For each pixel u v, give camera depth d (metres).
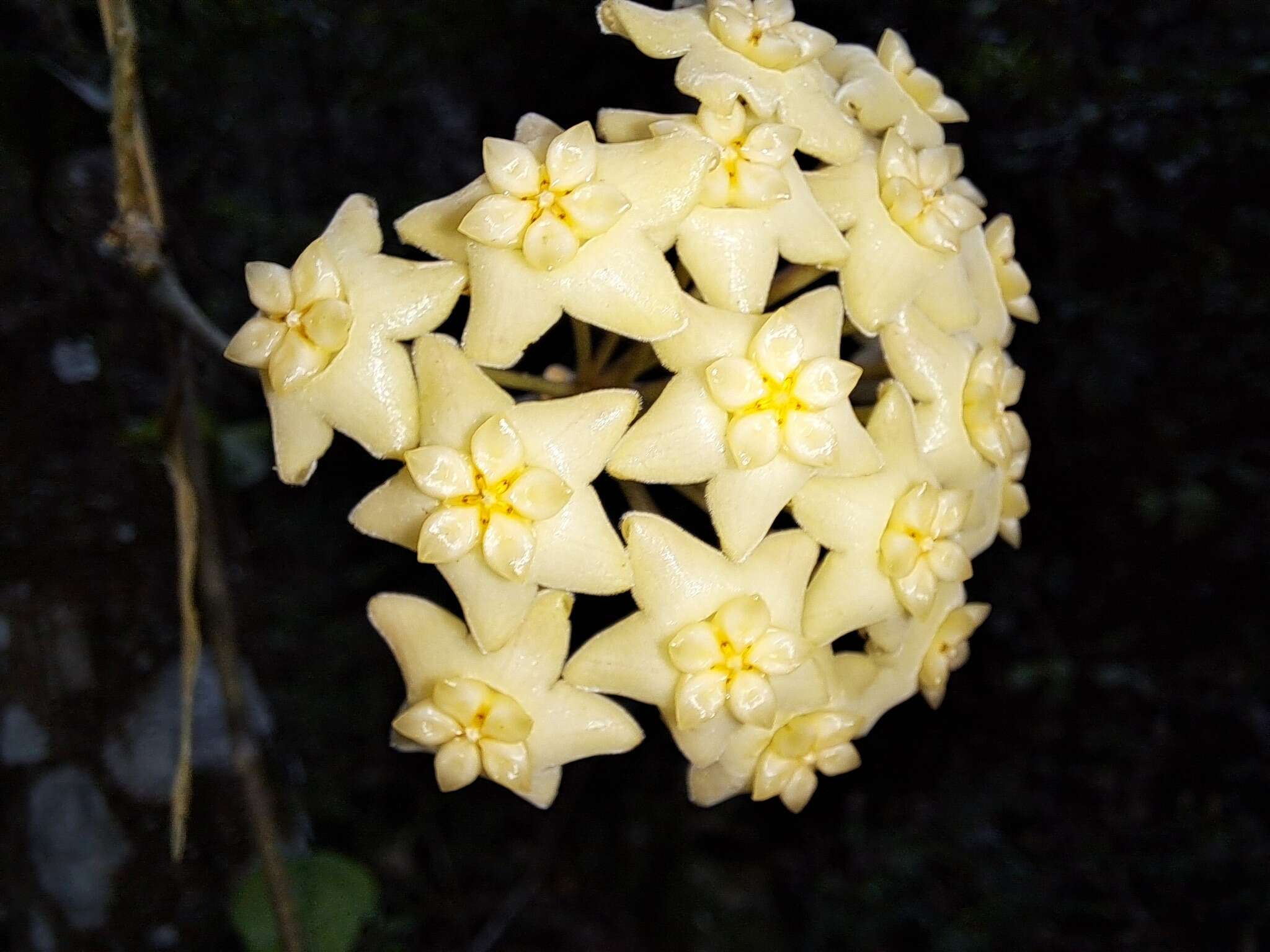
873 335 0.07
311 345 0.06
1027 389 0.14
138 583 0.10
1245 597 0.14
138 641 0.10
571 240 0.06
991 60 0.12
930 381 0.07
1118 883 0.14
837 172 0.07
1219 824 0.14
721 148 0.06
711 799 0.07
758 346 0.06
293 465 0.06
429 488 0.06
